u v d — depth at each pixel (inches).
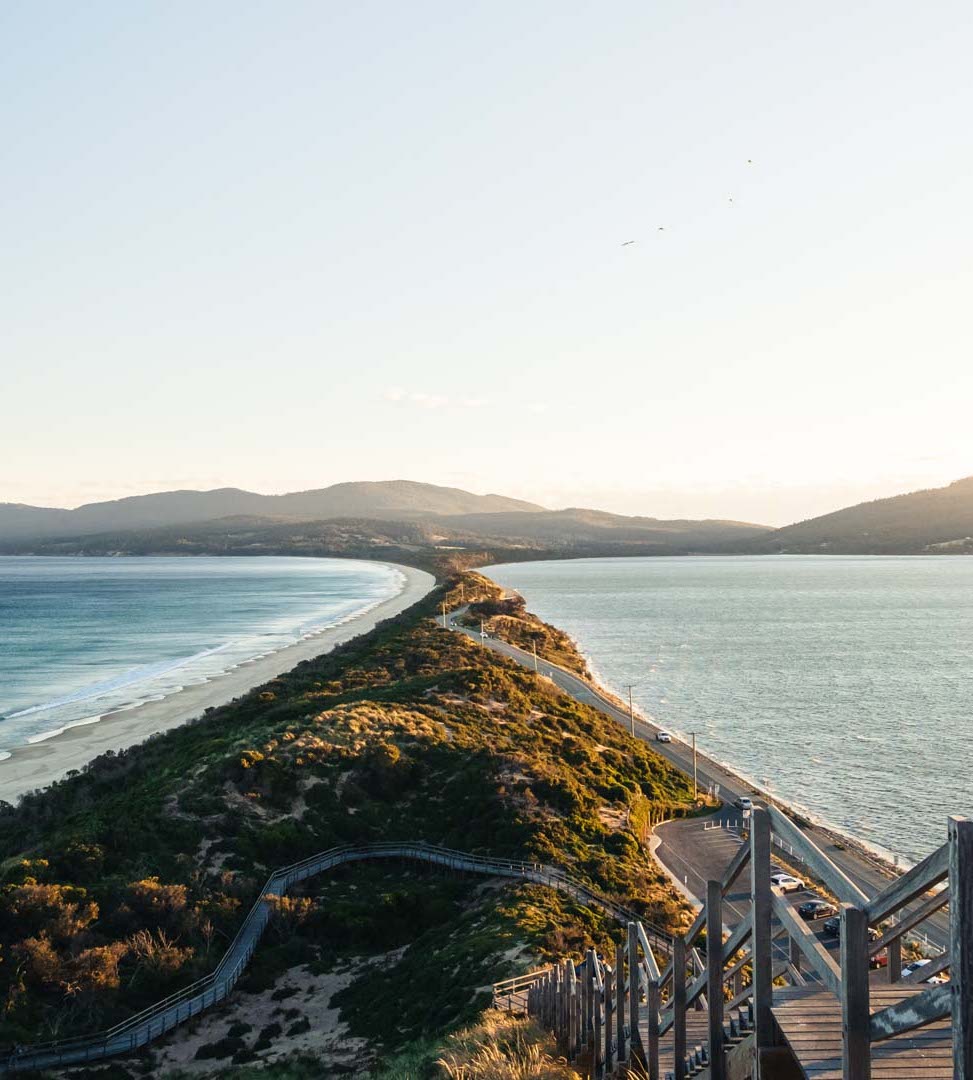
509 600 7628.0
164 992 1374.3
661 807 2559.1
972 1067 157.3
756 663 5565.9
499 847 1950.1
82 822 1989.4
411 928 1652.3
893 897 189.8
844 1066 204.5
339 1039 1214.9
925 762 3216.0
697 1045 402.9
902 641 6604.3
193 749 2655.0
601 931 1462.8
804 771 3110.2
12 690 4832.7
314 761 2236.7
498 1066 509.7
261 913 1616.6
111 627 7746.1
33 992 1311.5
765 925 261.0
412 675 3858.3
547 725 3011.8
